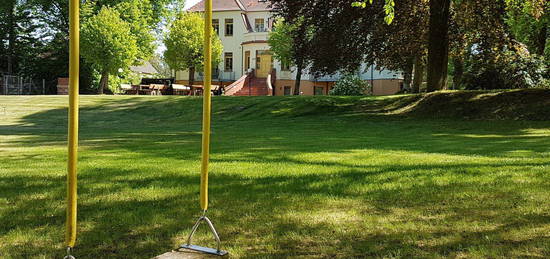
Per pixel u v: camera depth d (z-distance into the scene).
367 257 3.22
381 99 21.62
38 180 6.07
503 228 3.79
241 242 3.56
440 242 3.49
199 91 42.16
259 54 48.91
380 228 3.87
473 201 4.68
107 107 27.30
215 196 5.04
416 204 4.62
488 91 18.88
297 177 6.07
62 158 8.59
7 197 5.05
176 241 3.60
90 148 10.33
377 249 3.37
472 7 19.25
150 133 15.97
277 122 20.00
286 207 4.54
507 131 14.59
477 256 3.18
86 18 39.78
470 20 19.73
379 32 19.70
